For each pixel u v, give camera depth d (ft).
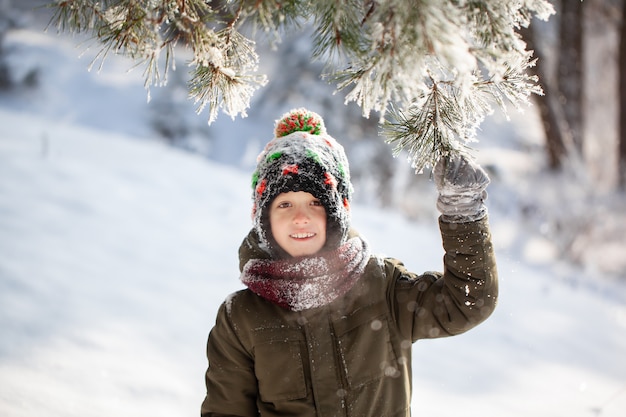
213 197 26.91
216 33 5.54
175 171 29.81
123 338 12.44
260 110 66.95
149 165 29.86
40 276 15.12
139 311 14.16
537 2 4.72
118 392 10.01
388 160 53.62
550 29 48.03
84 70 71.36
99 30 5.31
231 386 6.04
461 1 4.30
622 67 42.39
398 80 4.09
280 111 63.05
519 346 14.80
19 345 11.21
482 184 5.24
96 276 15.97
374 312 5.80
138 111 66.74
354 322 5.74
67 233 19.08
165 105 65.77
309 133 6.31
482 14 4.41
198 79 5.68
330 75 4.92
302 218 5.77
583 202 37.19
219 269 18.51
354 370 5.66
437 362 13.06
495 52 4.11
